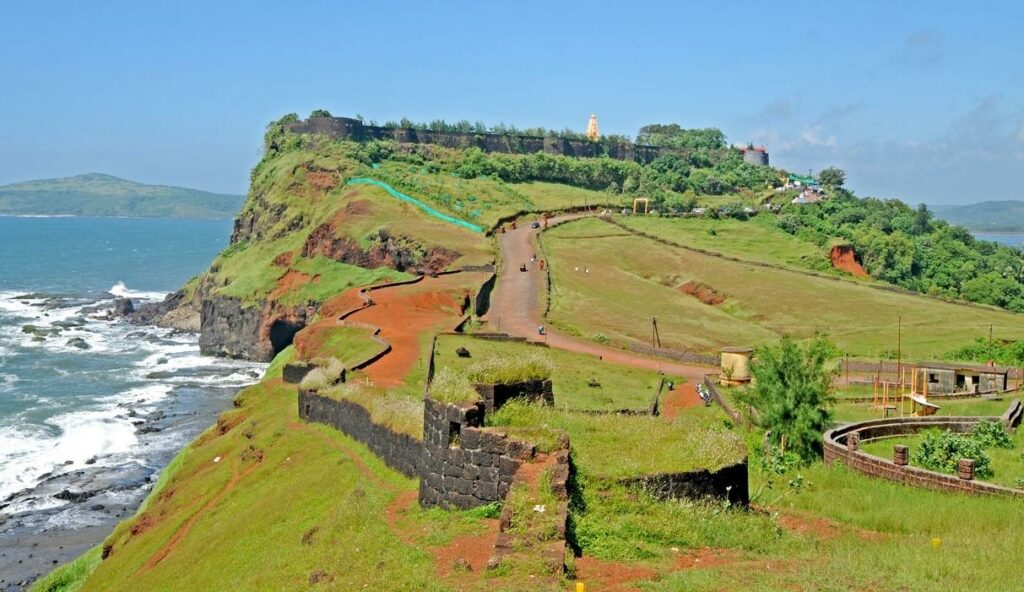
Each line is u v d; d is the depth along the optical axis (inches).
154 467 2534.5
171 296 5935.0
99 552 1674.5
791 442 1428.4
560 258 4820.4
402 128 7790.4
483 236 5078.7
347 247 4891.7
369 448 1428.4
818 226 6289.4
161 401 3437.5
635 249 5187.0
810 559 759.7
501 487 815.7
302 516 1189.1
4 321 5561.0
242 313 4682.6
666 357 2874.0
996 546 805.9
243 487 1531.7
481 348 2554.1
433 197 5895.7
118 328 5487.2
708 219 6432.1
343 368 1969.7
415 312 3211.1
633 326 3472.0
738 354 2358.5
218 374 4047.7
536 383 1019.9
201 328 4837.6
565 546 676.7
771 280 4682.6
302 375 2327.8
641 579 652.1
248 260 5551.2
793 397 1453.0
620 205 6756.9
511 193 6702.8
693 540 767.1
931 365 2468.0
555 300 3838.6
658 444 907.4
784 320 4015.8
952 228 7381.9
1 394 3462.1
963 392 2327.8
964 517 957.8
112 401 3410.4
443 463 865.5
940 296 4980.3
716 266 4921.3
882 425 1526.8
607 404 1958.7
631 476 816.3
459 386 914.7
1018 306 5049.2
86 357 4407.0
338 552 833.5
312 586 768.3
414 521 845.2
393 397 1530.5
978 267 5999.0
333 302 3604.8
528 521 700.0
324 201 5915.4
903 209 7829.7
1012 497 1035.9
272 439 1740.9
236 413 2182.6
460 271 4222.4
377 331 2731.3
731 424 1717.5
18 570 1806.1
